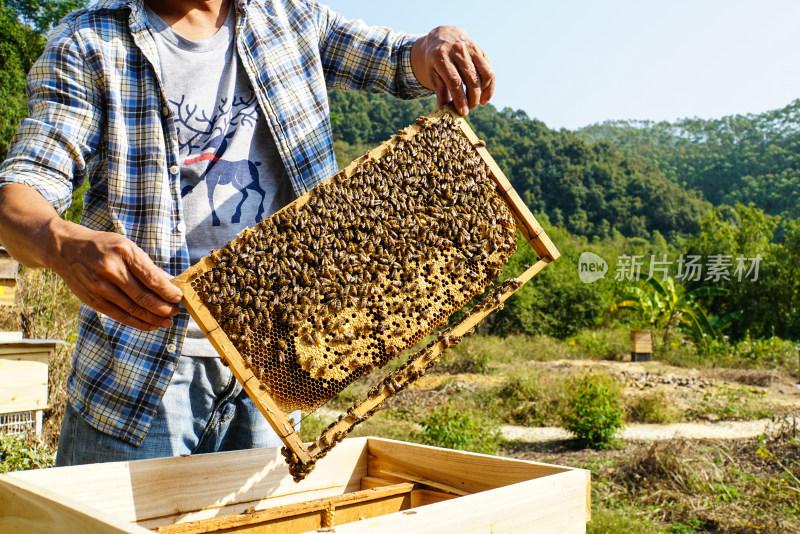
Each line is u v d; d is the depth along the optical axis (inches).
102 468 65.5
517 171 4217.5
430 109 3681.1
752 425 441.4
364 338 75.2
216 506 74.9
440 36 95.3
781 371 700.7
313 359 70.8
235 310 65.4
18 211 64.3
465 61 90.7
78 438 81.8
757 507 271.0
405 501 84.0
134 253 58.3
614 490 308.7
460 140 88.8
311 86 98.7
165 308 60.6
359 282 74.3
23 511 54.1
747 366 761.0
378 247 77.2
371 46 106.7
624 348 853.2
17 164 72.9
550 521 66.0
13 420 219.6
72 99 79.6
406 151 83.7
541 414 483.5
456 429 384.2
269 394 64.5
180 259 84.7
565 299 1111.6
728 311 1155.9
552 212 3939.5
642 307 943.0
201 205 88.4
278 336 69.9
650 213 3929.6
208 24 90.8
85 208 86.9
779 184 4608.8
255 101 93.5
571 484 69.5
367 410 69.2
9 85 806.5
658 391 535.2
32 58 917.2
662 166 5851.4
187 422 84.8
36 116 77.6
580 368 697.0
